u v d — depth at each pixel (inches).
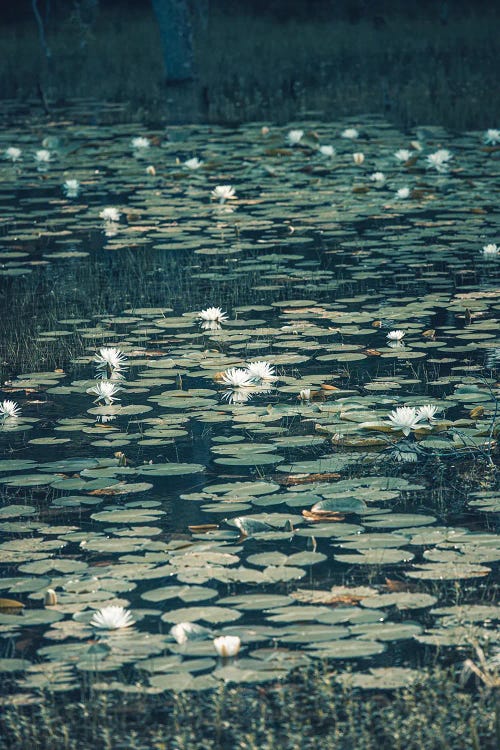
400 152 1207.6
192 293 773.3
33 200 1112.2
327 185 1143.6
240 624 335.6
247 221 982.4
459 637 319.6
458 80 1910.7
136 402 553.9
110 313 732.0
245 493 428.1
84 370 614.9
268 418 514.6
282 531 399.5
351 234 929.5
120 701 306.5
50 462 478.0
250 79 2116.1
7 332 695.7
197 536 397.7
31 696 305.0
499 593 352.5
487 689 301.1
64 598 349.7
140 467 462.0
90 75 2294.5
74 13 2652.6
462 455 473.1
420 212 1005.2
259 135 1509.6
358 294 751.7
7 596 355.9
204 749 282.4
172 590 348.5
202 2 2768.2
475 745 272.1
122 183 1202.0
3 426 530.6
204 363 607.2
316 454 479.8
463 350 625.0
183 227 967.0
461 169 1202.6
